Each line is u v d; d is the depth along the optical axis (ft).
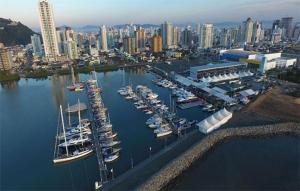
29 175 347.97
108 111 578.25
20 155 400.06
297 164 347.97
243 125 445.37
